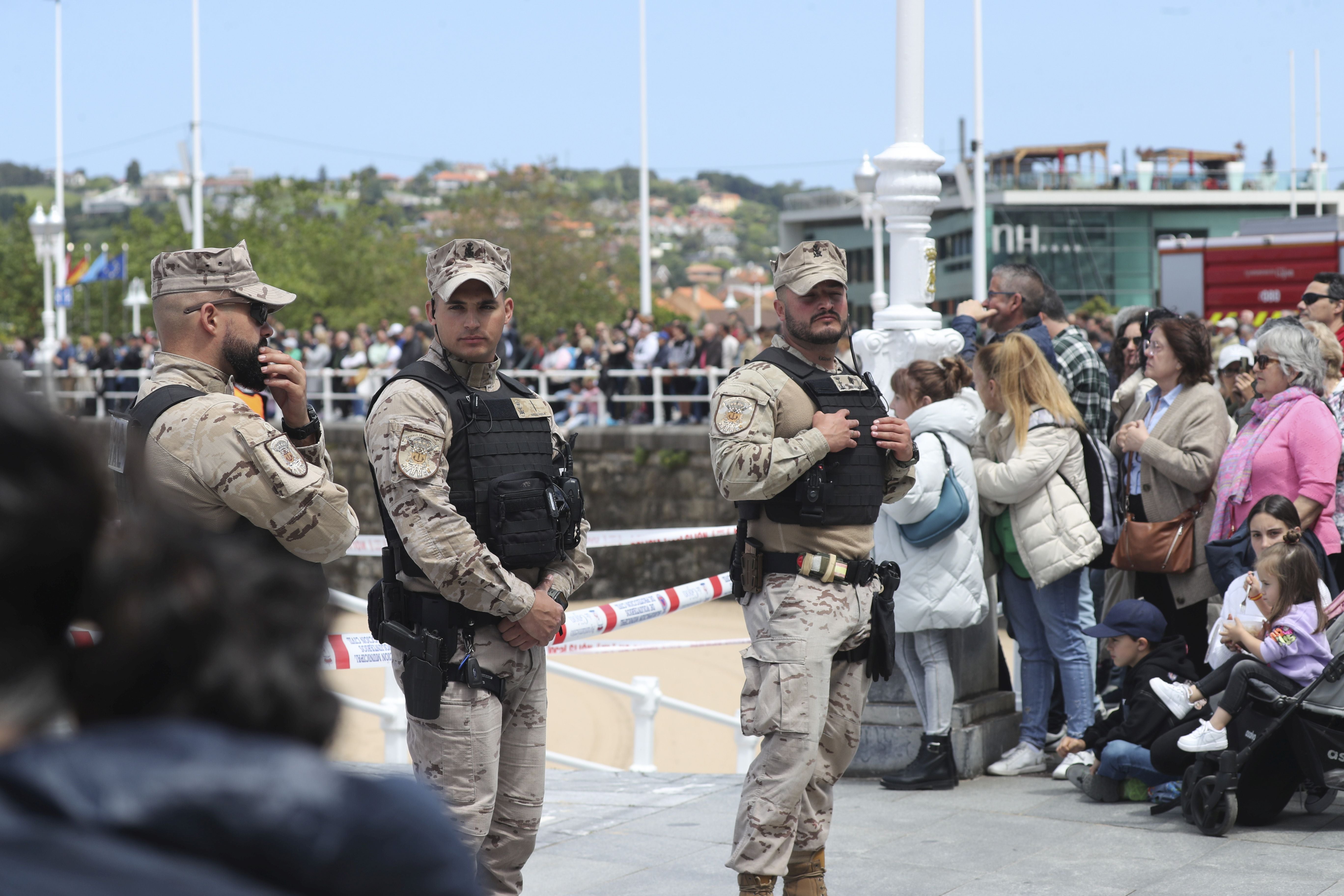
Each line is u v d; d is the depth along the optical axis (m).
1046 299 12.08
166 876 1.53
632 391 38.53
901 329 10.44
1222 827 8.29
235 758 1.66
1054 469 9.72
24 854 1.48
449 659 6.05
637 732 12.01
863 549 7.07
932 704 9.66
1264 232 33.34
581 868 8.06
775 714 6.80
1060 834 8.48
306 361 44.19
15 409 1.67
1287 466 9.59
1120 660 9.42
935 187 10.49
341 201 123.94
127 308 119.88
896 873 7.79
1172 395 10.58
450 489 6.10
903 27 10.46
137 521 1.84
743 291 186.00
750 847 6.80
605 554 36.50
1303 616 8.38
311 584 1.95
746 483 6.73
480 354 6.30
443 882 1.77
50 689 1.73
